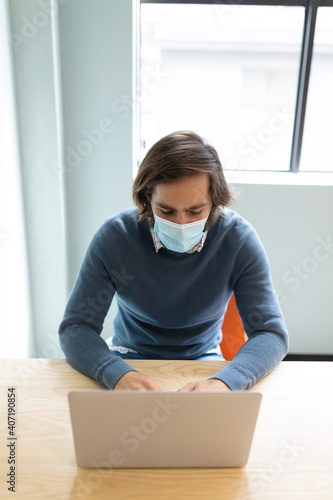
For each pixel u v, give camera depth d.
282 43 2.34
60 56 2.00
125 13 1.97
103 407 0.75
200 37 2.33
